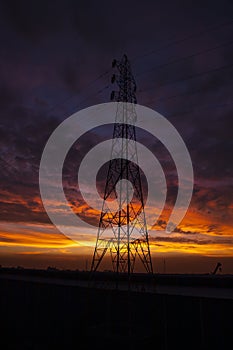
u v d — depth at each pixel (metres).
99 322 34.69
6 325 45.28
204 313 27.91
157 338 29.97
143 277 46.78
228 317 26.52
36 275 61.88
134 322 32.06
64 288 39.28
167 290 36.91
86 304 36.28
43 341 39.25
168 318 29.97
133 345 28.92
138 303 32.53
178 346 28.61
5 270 70.50
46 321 39.75
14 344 42.16
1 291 48.28
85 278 51.75
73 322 36.69
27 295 43.78
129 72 47.97
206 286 41.00
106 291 35.38
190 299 29.11
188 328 28.48
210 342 26.89
